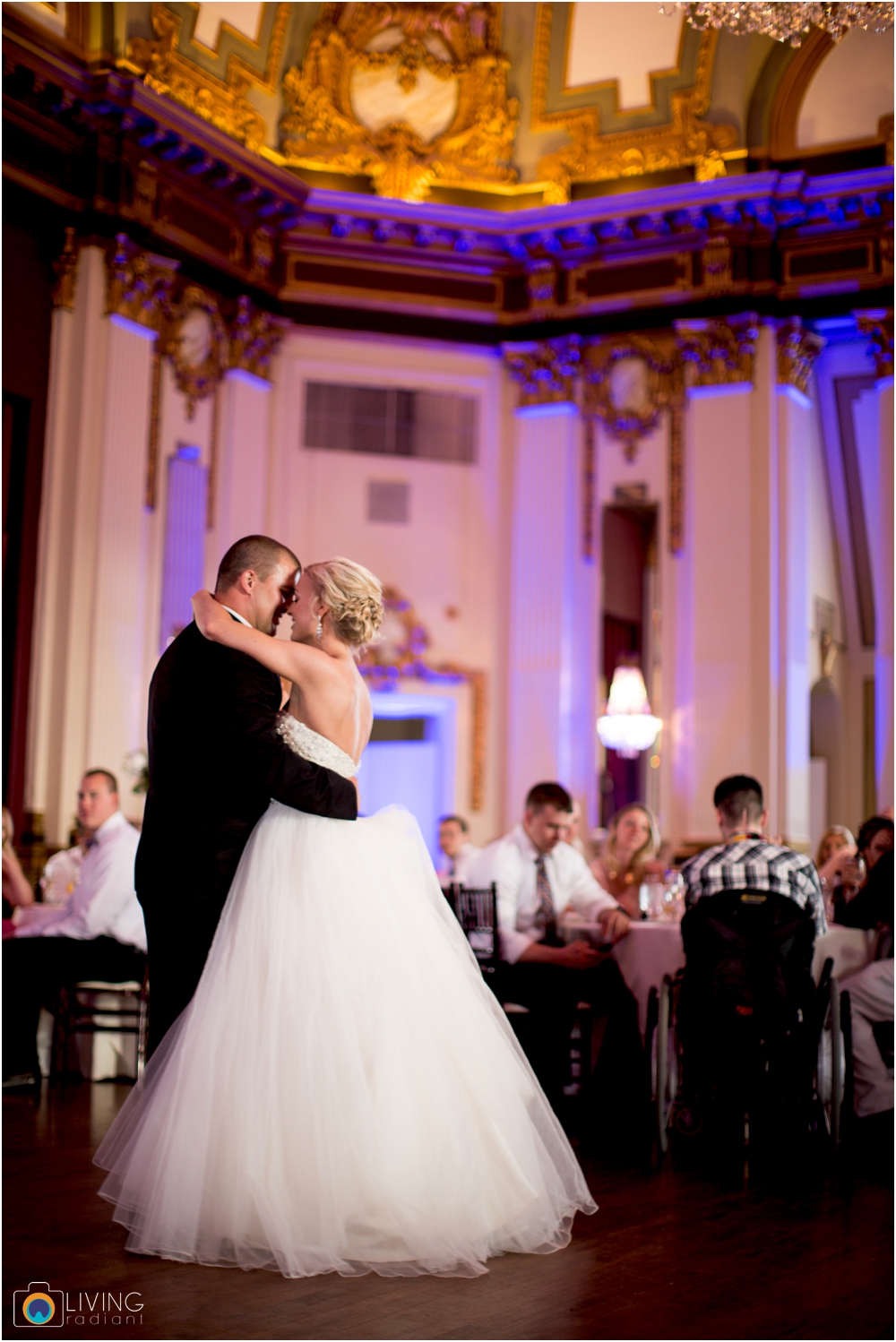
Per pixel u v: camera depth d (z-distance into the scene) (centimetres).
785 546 1048
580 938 528
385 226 1085
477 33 1109
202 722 300
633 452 1089
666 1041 455
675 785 1052
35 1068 549
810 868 444
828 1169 411
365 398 1117
